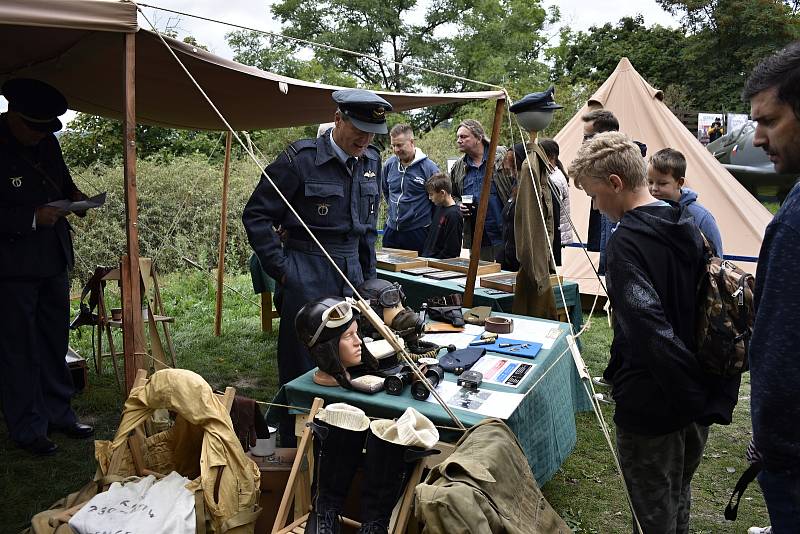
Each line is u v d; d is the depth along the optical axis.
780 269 1.43
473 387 2.70
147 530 2.09
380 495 2.17
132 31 2.70
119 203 9.63
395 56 27.22
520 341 3.38
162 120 5.52
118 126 12.21
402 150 6.23
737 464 3.93
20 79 3.52
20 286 3.65
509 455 2.23
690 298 2.10
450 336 3.50
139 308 2.84
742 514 3.38
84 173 10.07
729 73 26.06
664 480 2.20
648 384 2.15
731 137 16.98
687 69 27.22
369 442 2.22
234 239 10.39
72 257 3.96
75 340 6.13
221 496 2.22
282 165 3.42
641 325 2.01
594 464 3.92
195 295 8.24
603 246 4.44
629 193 2.23
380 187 3.81
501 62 25.66
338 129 3.38
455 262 5.43
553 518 2.26
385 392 2.66
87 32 3.27
